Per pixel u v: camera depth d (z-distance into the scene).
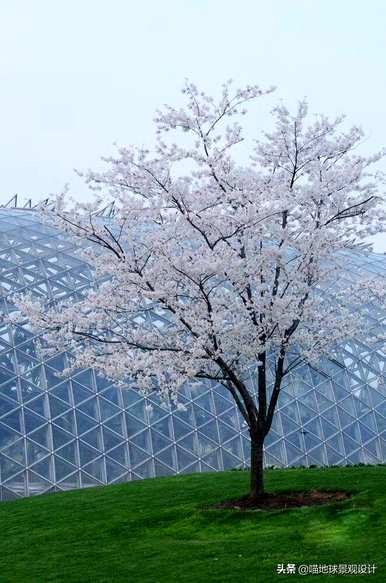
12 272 39.44
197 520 20.36
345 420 40.75
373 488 22.02
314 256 22.52
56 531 21.36
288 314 21.20
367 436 40.81
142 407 36.62
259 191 22.45
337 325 23.39
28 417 34.12
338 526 18.59
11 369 35.19
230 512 20.41
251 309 21.64
